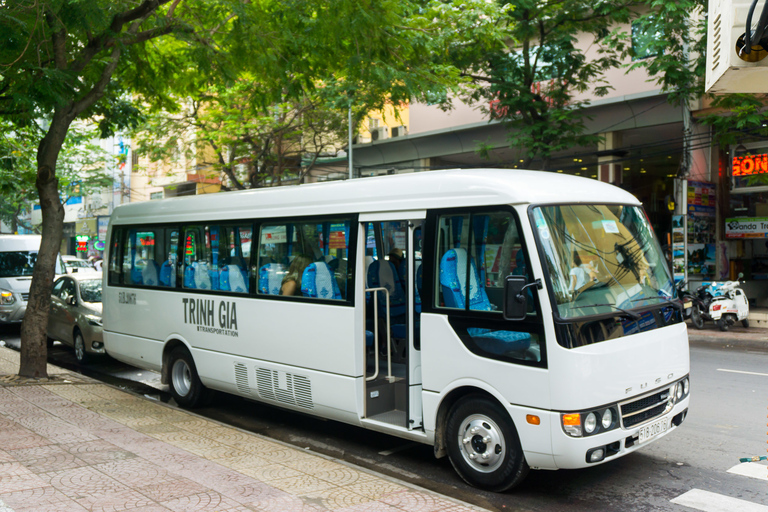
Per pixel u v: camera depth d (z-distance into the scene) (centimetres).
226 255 782
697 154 1788
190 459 552
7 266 1614
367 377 629
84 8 769
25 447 580
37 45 835
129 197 3634
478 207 529
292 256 696
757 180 1802
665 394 541
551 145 1667
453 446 545
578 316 484
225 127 2164
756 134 1666
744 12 385
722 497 511
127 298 939
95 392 835
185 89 1186
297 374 677
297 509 439
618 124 1864
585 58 1802
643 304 540
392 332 688
